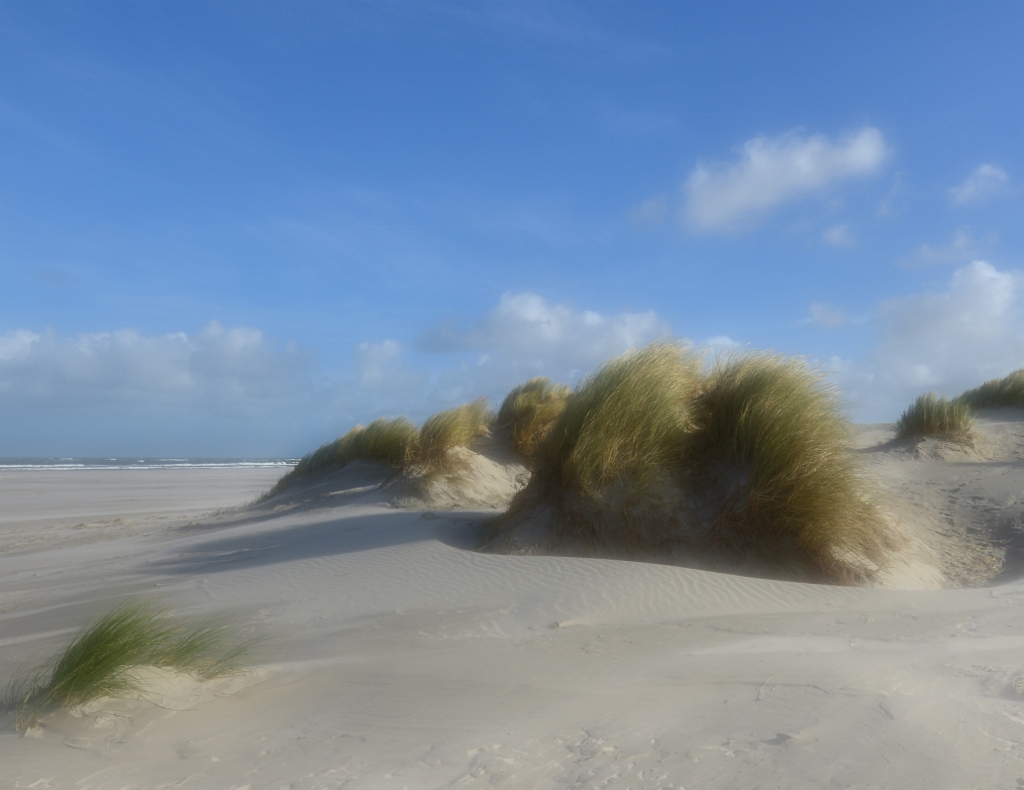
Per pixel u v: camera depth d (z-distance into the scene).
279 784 3.02
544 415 16.61
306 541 10.68
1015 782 2.49
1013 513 9.63
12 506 23.08
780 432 8.41
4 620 7.36
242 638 5.91
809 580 7.71
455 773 2.99
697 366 10.26
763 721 3.24
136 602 7.25
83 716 3.89
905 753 2.77
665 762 2.89
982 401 20.41
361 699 4.12
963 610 5.83
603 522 8.77
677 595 6.54
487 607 6.48
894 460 13.26
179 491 31.05
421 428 15.39
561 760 3.02
